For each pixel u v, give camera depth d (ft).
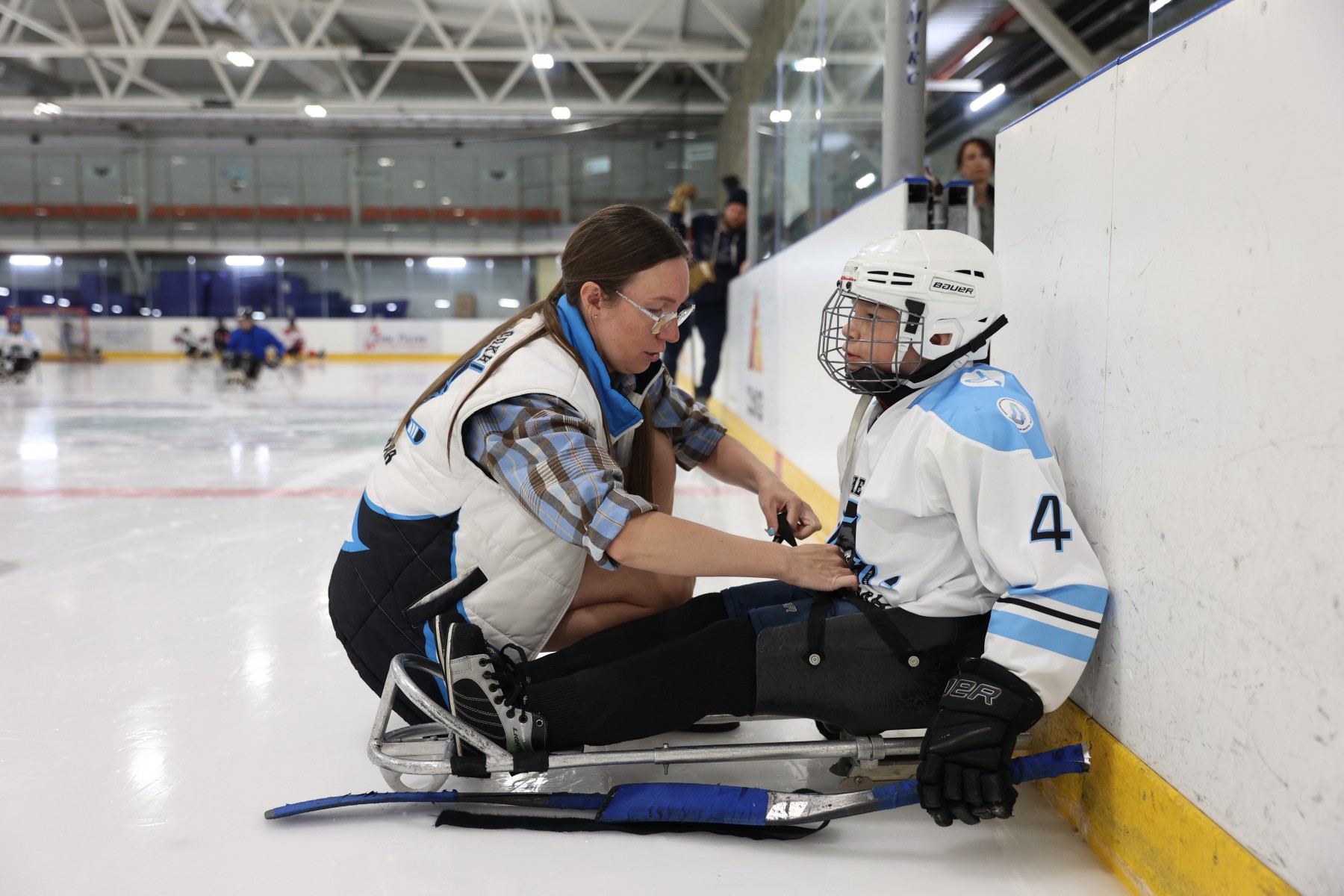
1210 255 3.40
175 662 6.84
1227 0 3.28
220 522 12.14
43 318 67.67
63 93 68.64
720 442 5.87
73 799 4.75
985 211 13.16
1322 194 2.83
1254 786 3.18
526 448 4.27
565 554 4.60
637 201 70.23
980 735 3.74
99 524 11.97
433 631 4.80
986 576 4.09
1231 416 3.29
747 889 3.93
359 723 5.74
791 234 16.38
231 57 46.65
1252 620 3.18
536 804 4.57
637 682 4.36
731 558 4.19
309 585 9.04
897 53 9.52
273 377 48.24
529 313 4.94
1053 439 4.76
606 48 46.29
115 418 26.27
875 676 4.29
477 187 73.92
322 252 72.74
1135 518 3.94
